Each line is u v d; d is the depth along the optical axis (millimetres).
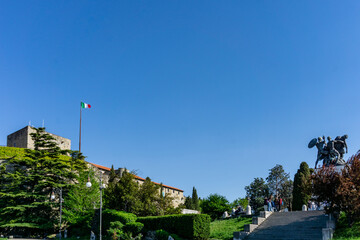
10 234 40719
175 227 30203
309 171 38375
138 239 30516
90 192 42969
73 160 47969
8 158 44188
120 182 39625
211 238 29531
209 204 60031
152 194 39188
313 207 33844
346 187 22062
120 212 35469
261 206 48938
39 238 39031
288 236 23844
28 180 42938
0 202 41312
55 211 43656
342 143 32438
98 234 36156
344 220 24078
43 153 45281
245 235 26156
